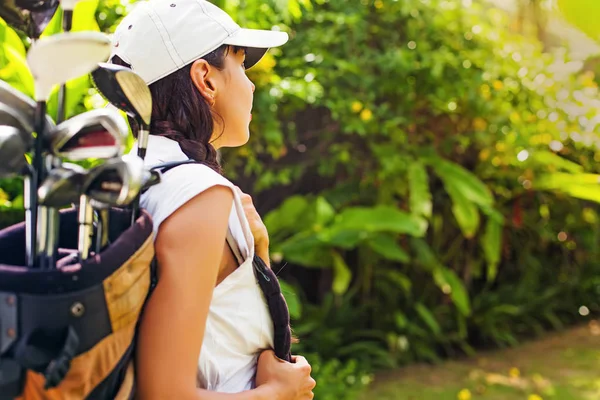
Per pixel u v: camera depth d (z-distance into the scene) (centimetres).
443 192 624
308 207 534
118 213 109
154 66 127
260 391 124
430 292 622
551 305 709
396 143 570
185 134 129
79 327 94
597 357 611
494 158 626
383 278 600
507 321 672
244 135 137
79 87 206
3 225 233
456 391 511
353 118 538
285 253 511
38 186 99
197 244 113
